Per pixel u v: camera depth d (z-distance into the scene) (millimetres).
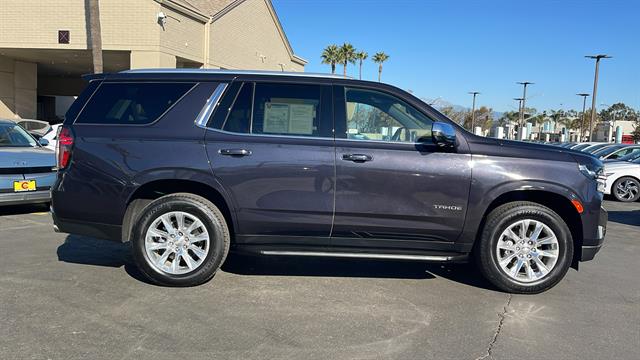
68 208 5020
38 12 22828
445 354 3713
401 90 5047
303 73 5148
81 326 4031
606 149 16906
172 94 5059
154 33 21922
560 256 4949
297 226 4910
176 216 4922
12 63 28531
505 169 4848
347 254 4988
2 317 4164
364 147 4863
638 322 4418
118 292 4809
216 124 4953
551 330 4191
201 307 4488
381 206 4844
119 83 5133
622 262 6531
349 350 3736
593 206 4910
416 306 4656
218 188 4859
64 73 37531
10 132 9398
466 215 4863
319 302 4688
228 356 3596
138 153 4895
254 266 5809
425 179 4832
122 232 4977
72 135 5008
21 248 6281
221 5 27891
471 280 5488
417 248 4996
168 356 3578
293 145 4863
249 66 31422
